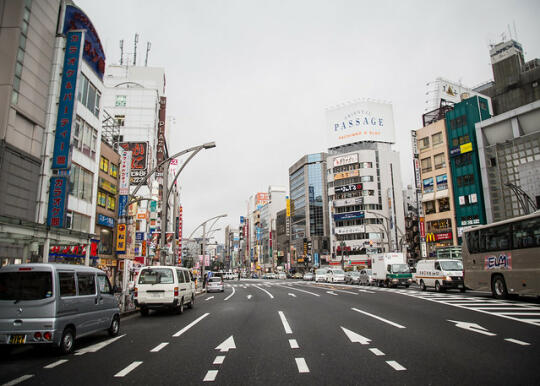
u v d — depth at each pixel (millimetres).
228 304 20406
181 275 16984
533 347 7430
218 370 6328
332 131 87500
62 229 17484
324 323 11820
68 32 20156
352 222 79750
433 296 20469
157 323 13008
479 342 8094
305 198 97750
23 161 17062
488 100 53312
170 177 66688
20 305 7531
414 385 5246
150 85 59375
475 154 48562
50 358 7496
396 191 80438
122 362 7051
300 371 6141
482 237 19016
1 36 16641
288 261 105312
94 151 25484
